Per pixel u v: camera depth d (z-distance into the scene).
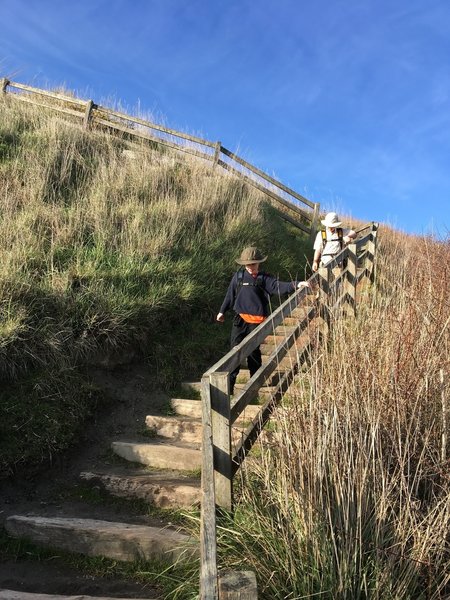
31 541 3.43
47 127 9.62
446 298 4.19
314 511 2.56
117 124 11.09
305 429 2.83
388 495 2.59
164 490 3.78
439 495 2.70
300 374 3.26
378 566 2.39
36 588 3.04
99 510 3.78
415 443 2.80
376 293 4.76
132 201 7.96
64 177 8.12
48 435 4.22
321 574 2.43
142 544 3.21
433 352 3.35
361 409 2.94
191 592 2.71
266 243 9.31
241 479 2.95
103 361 5.37
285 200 11.45
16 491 3.89
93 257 6.29
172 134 10.93
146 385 5.47
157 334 6.06
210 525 2.25
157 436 4.78
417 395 2.98
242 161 11.09
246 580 2.03
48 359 4.89
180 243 7.59
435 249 5.76
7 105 10.75
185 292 6.50
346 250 6.40
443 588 2.48
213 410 2.81
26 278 5.30
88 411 4.76
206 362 6.14
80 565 3.24
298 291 4.43
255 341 3.40
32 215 6.69
